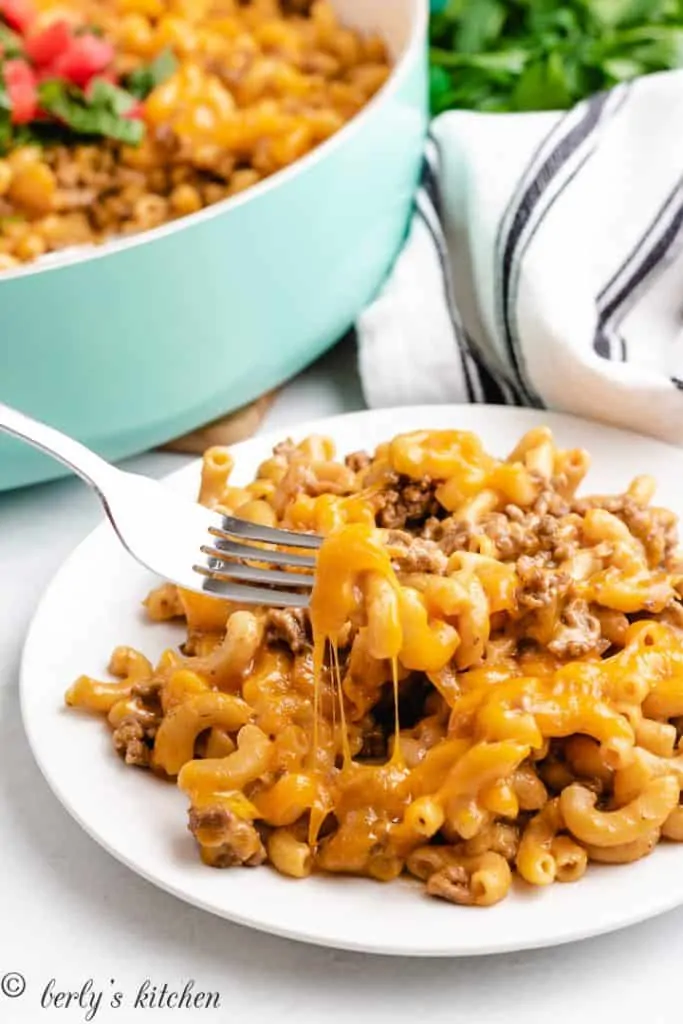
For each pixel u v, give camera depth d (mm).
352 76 853
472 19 883
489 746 572
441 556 610
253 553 630
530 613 607
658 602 613
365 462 690
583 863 574
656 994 575
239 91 821
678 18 878
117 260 691
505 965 584
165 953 591
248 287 727
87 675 648
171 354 724
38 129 787
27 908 604
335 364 828
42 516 756
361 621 589
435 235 803
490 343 790
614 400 734
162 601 666
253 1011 574
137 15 855
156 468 779
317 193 731
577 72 868
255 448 733
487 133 806
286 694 608
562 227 770
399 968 584
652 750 590
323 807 583
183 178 790
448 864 576
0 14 797
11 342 696
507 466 654
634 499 665
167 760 606
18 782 646
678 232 774
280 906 568
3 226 770
